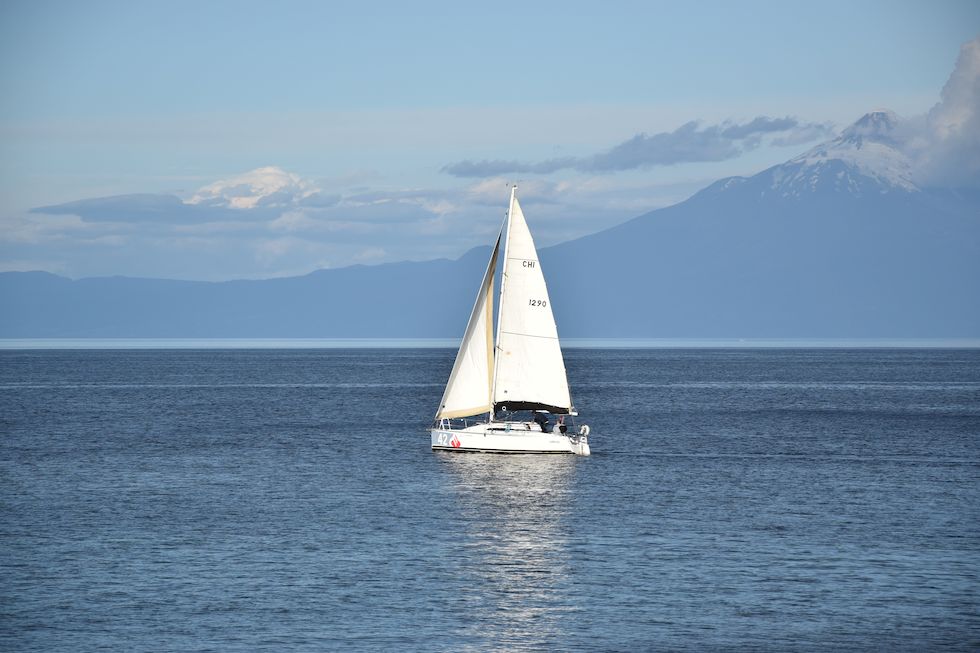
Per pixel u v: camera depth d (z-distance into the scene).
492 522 173.12
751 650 115.00
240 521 173.25
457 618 123.56
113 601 128.88
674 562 147.25
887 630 120.69
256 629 119.75
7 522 171.88
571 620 123.12
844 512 183.38
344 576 139.38
